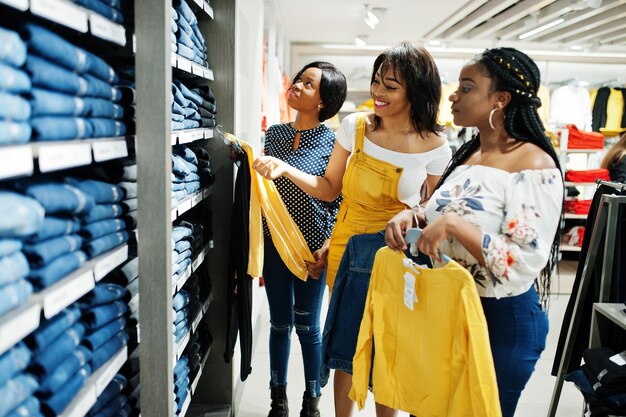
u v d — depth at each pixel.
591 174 4.91
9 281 0.71
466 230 1.20
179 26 1.68
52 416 0.84
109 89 1.09
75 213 0.96
